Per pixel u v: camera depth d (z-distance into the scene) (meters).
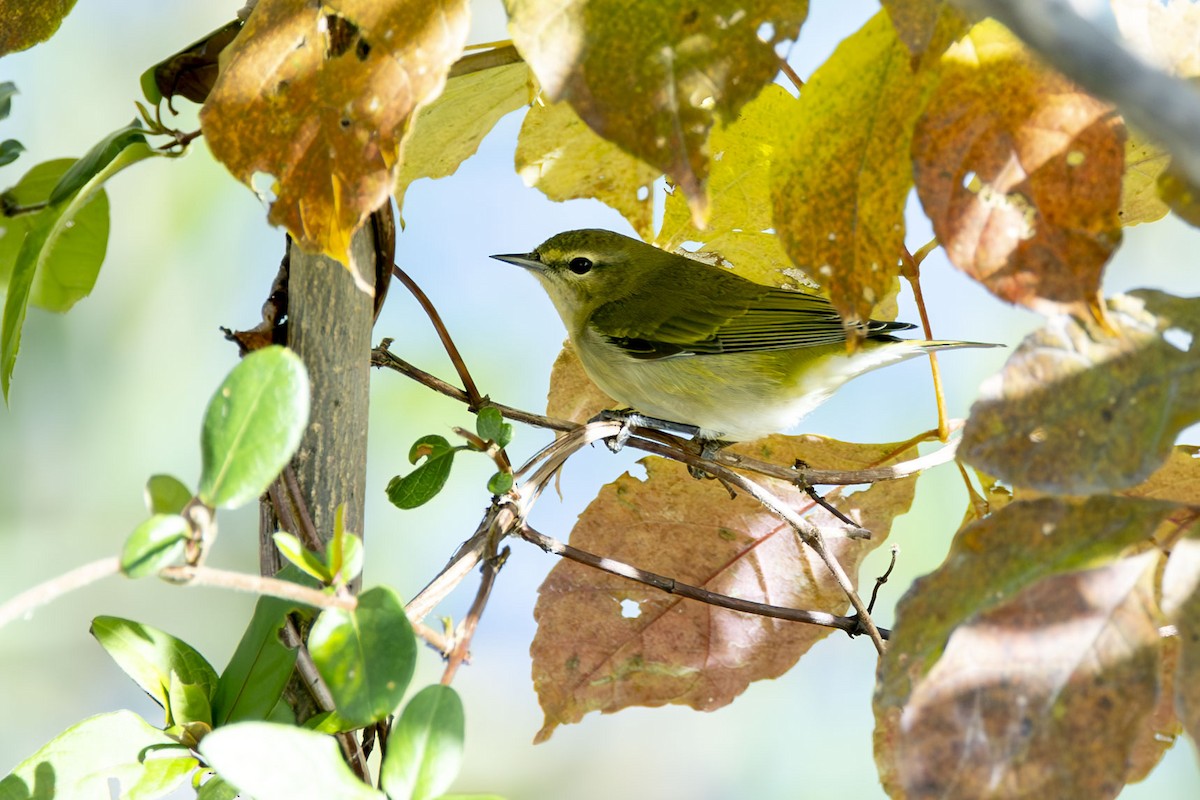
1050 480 4.34
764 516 7.64
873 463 7.81
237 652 5.58
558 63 4.28
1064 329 4.48
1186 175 4.14
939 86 4.53
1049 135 4.45
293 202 4.72
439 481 6.11
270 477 4.20
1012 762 4.09
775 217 4.93
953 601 4.41
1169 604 4.11
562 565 7.50
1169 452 4.32
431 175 7.43
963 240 4.47
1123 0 5.00
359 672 4.40
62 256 7.08
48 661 13.35
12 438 13.45
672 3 4.29
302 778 4.14
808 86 4.81
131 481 13.72
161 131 6.18
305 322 6.08
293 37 4.71
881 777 6.21
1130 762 4.06
